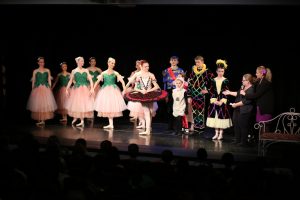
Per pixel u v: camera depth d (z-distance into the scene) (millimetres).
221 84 7719
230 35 9344
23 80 10531
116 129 8742
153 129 8820
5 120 9562
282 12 8797
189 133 8359
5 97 10445
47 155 4527
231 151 6969
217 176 4113
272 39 9062
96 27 10148
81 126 9008
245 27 9188
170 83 8531
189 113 8516
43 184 3988
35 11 10039
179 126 8203
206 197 3934
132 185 4191
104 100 8680
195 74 8266
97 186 4301
